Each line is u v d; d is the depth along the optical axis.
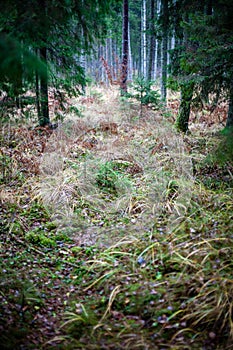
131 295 3.50
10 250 4.32
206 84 6.20
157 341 2.95
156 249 4.17
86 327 3.13
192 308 3.24
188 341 2.94
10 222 4.91
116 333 3.06
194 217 4.83
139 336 3.01
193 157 6.68
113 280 3.74
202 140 7.81
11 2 3.54
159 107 10.00
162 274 3.79
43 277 3.86
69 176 6.20
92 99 12.77
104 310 3.37
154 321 3.18
